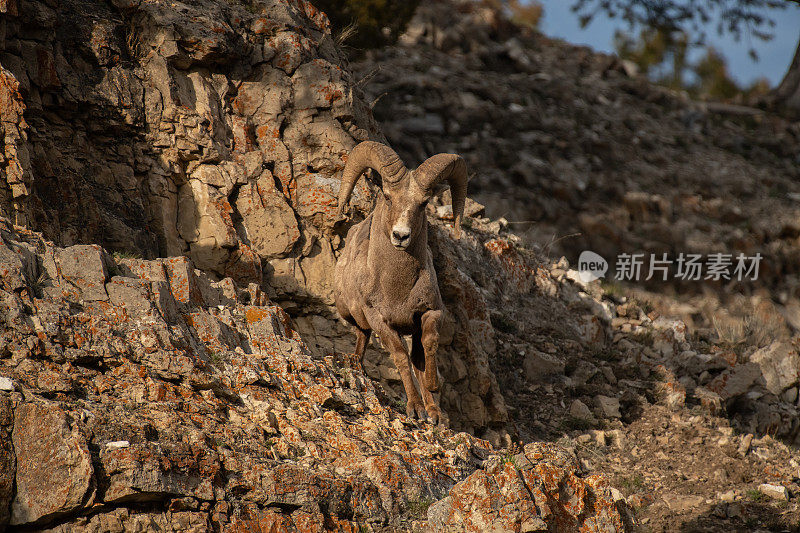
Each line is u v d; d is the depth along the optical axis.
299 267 34.84
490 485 20.53
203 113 34.97
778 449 37.81
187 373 22.81
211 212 33.47
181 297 25.86
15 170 26.73
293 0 41.88
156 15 34.84
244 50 37.38
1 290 21.58
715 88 129.00
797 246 84.19
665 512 30.36
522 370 40.81
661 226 79.44
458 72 97.38
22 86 29.84
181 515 18.86
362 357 31.84
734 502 30.69
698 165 95.75
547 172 82.06
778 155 106.00
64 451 18.59
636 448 36.31
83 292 23.45
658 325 50.84
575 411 38.38
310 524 19.70
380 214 28.34
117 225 31.72
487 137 85.38
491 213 73.62
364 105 41.06
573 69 110.56
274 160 36.09
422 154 79.56
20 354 20.58
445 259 37.06
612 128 97.62
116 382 21.56
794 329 63.72
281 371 25.64
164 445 19.48
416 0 69.75
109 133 32.94
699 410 40.56
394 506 21.61
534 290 48.53
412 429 26.53
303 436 23.12
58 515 18.39
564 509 20.86
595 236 75.38
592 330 46.53
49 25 31.83
